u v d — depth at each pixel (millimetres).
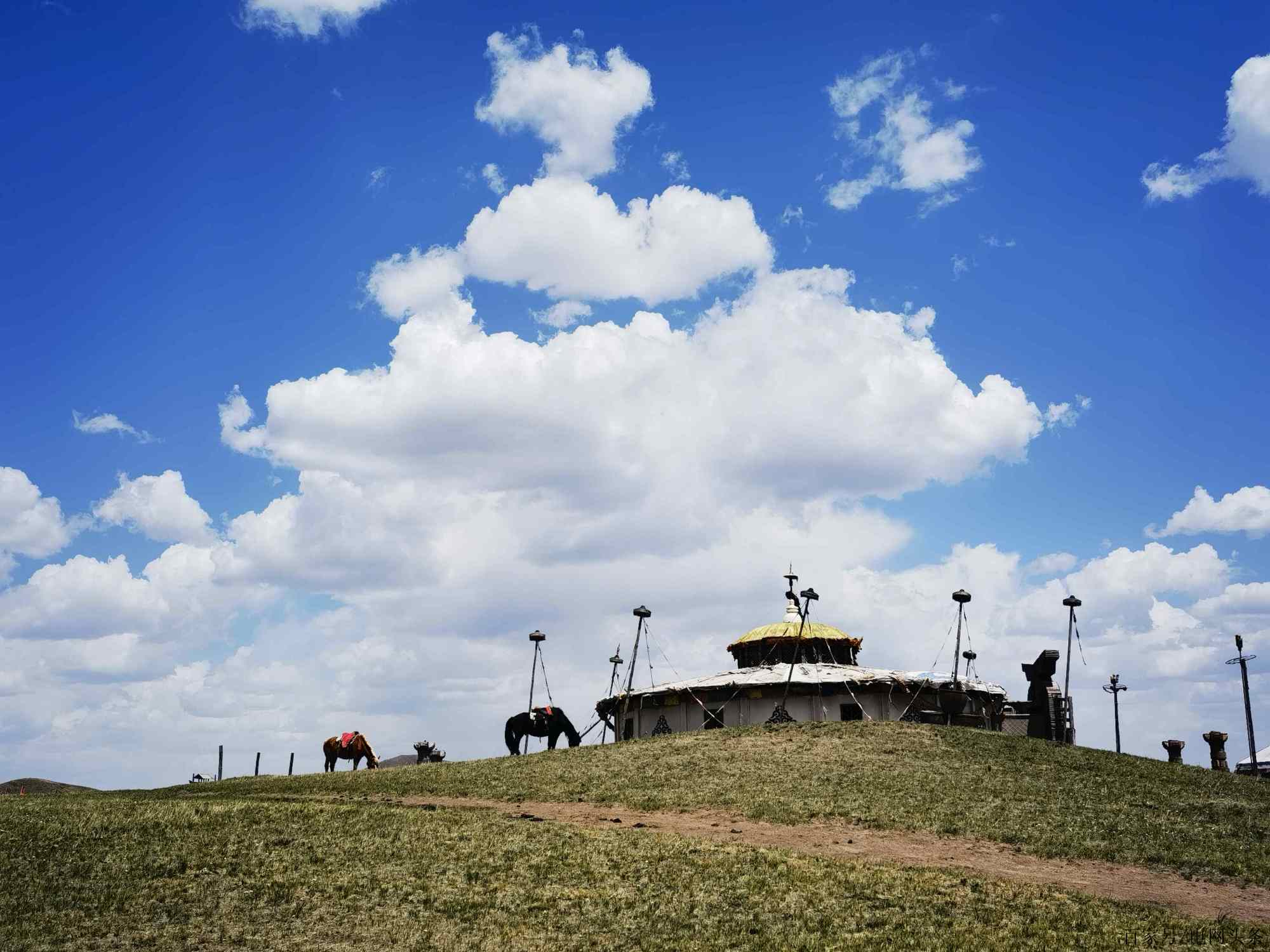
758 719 73312
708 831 42094
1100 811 44688
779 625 83938
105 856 36906
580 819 44688
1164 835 41375
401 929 30812
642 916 31734
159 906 32375
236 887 34031
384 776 58531
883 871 35750
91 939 29844
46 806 46219
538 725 75188
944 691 72562
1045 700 63562
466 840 39469
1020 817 43406
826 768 52531
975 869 36750
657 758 57438
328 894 33500
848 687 72562
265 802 49750
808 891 33625
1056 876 36406
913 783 49281
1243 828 42719
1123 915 32062
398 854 37594
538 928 30906
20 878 34500
